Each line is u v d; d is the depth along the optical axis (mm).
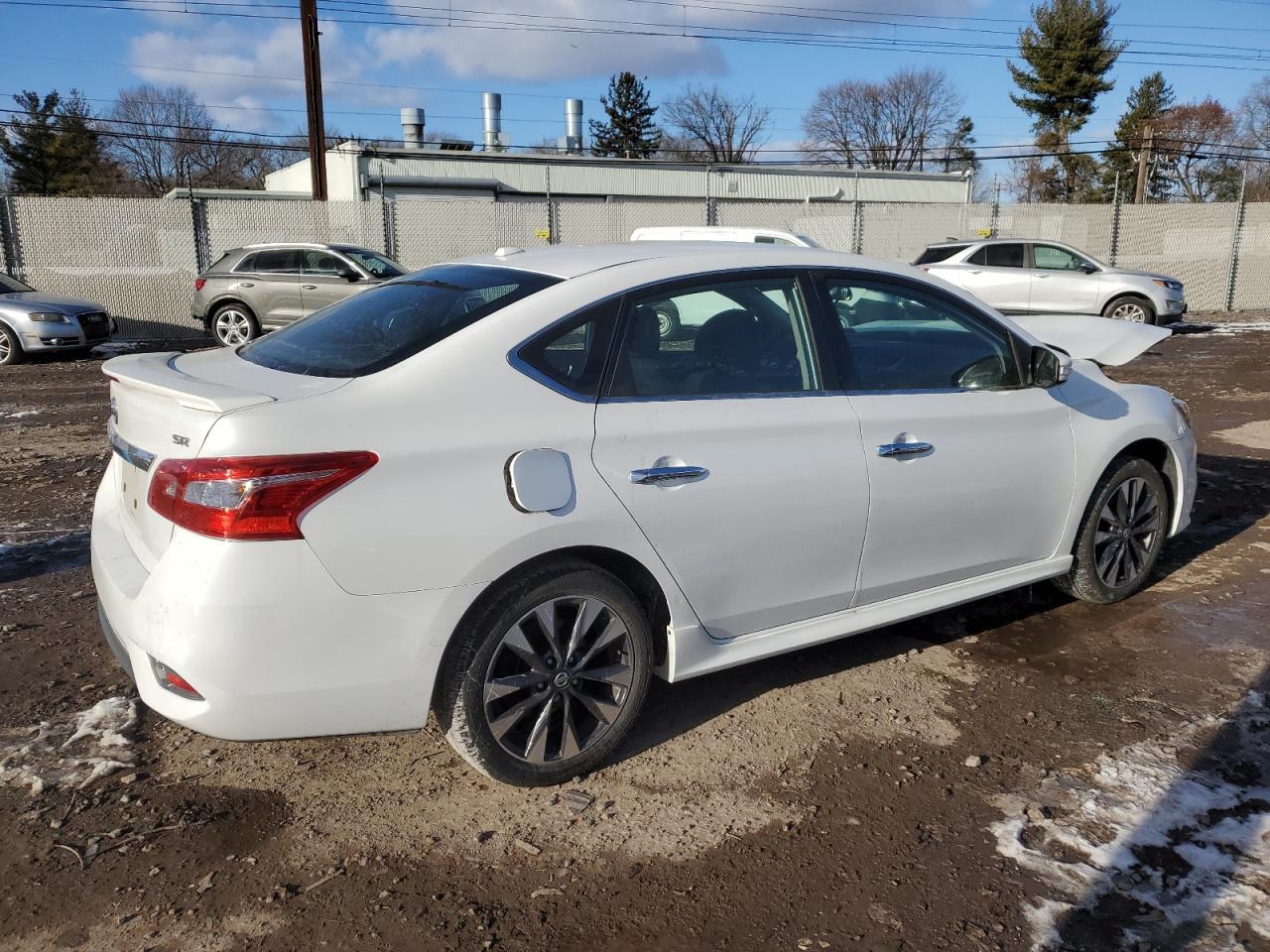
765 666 3951
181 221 17078
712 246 3580
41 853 2732
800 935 2451
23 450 7832
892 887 2627
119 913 2508
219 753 3266
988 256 16391
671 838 2836
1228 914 2492
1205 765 3199
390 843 2805
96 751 3244
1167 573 5016
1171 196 54562
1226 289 21328
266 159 61594
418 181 27594
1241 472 7090
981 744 3348
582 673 3023
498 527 2746
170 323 17297
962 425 3711
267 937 2434
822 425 3344
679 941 2434
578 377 2965
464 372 2812
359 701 2682
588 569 2947
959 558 3834
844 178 32062
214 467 2506
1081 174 49812
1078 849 2770
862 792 3062
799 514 3299
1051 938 2428
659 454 3020
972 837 2834
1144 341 4953
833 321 3510
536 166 28719
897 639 4234
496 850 2777
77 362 13602
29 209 16234
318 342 3168
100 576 2941
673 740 3379
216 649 2508
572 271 3172
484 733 2883
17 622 4301
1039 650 4105
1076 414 4152
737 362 3283
